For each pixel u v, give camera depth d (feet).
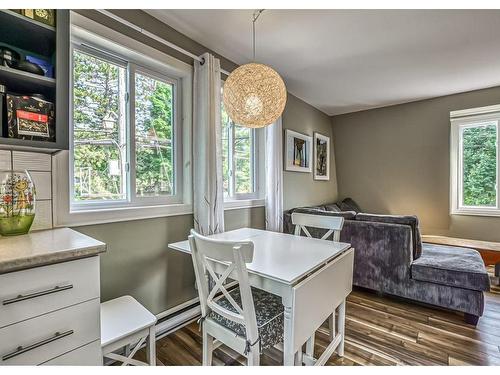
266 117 5.80
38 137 3.78
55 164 4.63
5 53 3.63
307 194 13.15
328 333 6.33
